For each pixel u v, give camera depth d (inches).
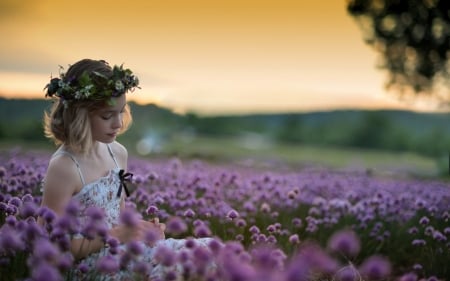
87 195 171.6
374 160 1354.6
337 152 1878.7
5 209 178.9
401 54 1027.3
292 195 288.4
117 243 145.3
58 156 171.3
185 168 445.7
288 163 807.1
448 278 241.6
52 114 173.5
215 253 132.3
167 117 1707.7
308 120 3073.3
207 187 314.7
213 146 1937.7
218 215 269.7
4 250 148.2
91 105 167.2
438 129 2564.0
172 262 131.6
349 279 124.1
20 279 149.4
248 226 269.3
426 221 271.1
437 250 257.0
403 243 287.7
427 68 1015.6
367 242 279.6
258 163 752.3
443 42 1005.2
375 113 2758.4
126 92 172.9
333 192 379.6
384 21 1024.2
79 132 167.8
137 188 285.4
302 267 107.1
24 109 1235.9
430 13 1003.9
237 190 331.0
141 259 159.6
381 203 328.5
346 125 2866.6
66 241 136.1
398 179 565.0
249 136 2972.4
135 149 955.3
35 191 264.2
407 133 2652.6
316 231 281.4
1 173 251.0
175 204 265.1
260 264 115.4
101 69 171.2
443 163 895.7
